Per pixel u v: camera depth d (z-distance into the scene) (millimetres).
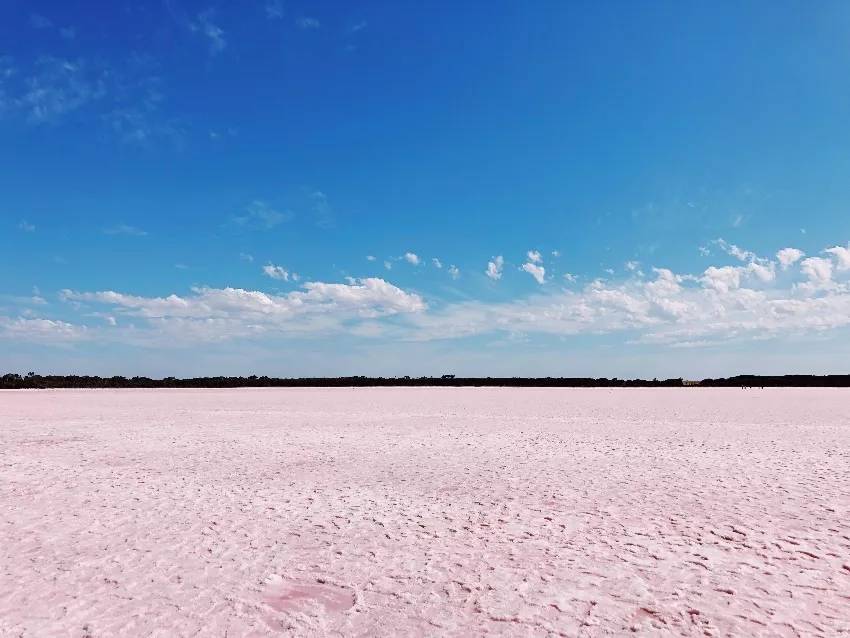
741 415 22906
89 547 6094
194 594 4812
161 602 4648
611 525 6781
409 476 10078
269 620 4305
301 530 6711
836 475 9625
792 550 5766
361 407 30000
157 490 8977
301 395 47375
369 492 8781
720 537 6230
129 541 6301
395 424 19906
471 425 19453
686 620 4227
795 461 11094
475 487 9086
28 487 9234
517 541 6211
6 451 13273
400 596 4750
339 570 5379
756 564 5387
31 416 23688
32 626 4211
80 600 4691
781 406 28578
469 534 6496
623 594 4727
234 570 5387
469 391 60031
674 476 9750
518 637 3998
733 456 11852
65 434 16734
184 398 41094
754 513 7215
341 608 4520
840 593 4688
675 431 16953
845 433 15859
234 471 10633
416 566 5473
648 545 5996
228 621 4289
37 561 5660
